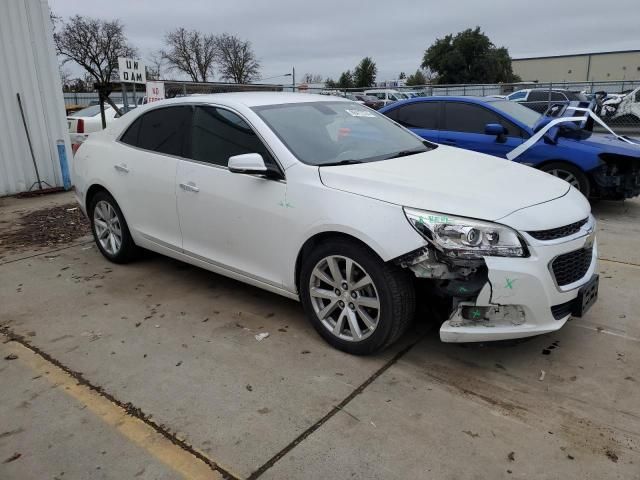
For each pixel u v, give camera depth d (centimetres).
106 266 520
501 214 296
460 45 6291
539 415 282
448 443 263
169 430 276
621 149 655
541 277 294
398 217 303
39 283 478
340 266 336
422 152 416
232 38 6244
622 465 246
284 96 437
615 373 319
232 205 383
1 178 831
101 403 300
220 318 402
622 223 658
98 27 5588
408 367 329
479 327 302
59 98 870
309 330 379
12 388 315
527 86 2095
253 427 277
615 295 430
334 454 257
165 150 442
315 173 344
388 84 4638
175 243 443
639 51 7350
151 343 366
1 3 791
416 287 325
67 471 249
